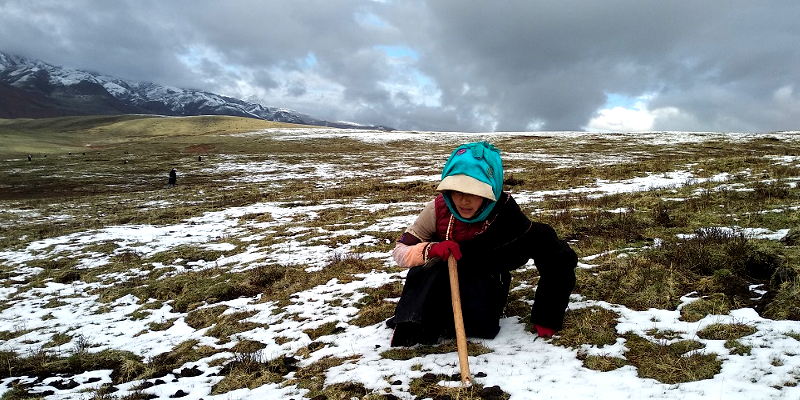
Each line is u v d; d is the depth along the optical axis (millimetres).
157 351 5062
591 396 2494
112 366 4816
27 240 15336
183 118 155250
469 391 2643
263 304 6262
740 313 3555
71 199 29297
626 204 10000
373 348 3752
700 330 3322
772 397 2281
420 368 3113
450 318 3455
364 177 36750
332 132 101250
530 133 87250
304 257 8977
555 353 3172
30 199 31906
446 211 3207
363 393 2873
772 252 4520
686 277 4336
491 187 2906
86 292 8688
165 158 56906
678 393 2445
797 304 3475
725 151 48750
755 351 2871
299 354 4113
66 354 5324
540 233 3197
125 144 82750
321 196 22203
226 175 42531
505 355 3182
